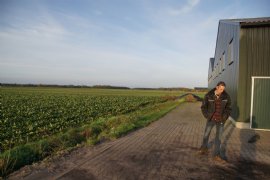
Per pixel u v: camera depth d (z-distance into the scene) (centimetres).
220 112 689
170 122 1416
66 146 798
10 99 3562
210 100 701
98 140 884
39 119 1612
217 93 696
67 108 2355
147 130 1130
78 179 524
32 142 902
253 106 1202
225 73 1741
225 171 591
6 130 1221
